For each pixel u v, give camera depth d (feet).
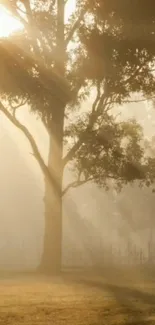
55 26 111.34
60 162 112.88
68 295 69.31
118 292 74.59
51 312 54.24
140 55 110.73
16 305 58.54
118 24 109.70
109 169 115.65
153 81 113.50
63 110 111.86
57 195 112.78
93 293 72.43
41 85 104.12
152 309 58.59
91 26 110.73
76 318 51.16
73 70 110.42
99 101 118.52
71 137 113.60
